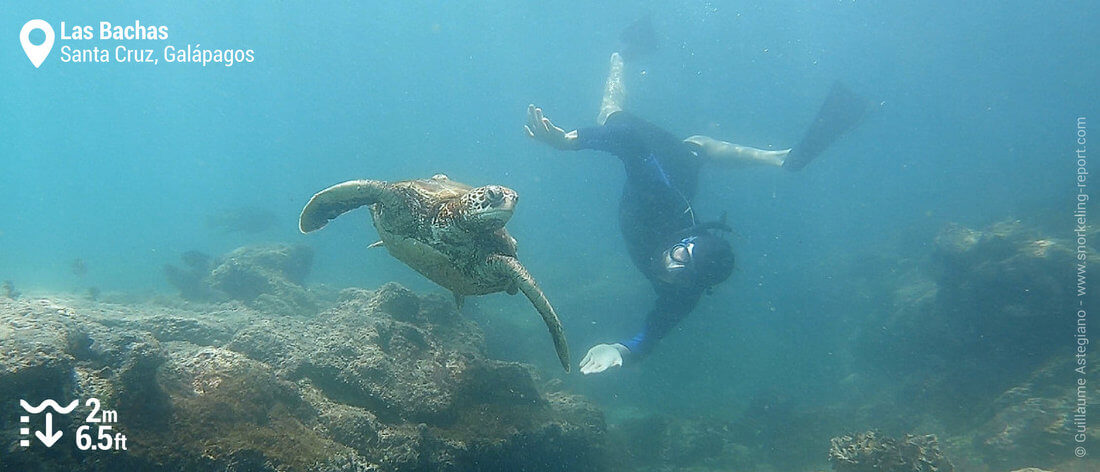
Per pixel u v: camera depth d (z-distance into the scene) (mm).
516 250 6543
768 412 14156
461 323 9625
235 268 13250
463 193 5094
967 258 13156
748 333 21984
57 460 3988
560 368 16422
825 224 48188
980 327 12367
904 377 13812
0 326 4309
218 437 4680
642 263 9188
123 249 38750
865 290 20812
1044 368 10469
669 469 10711
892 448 7641
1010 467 8664
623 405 15094
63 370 4223
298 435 5219
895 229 32594
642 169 8852
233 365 5391
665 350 20000
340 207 5727
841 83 10328
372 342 7051
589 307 21734
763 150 10906
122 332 5012
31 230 53500
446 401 6715
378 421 6000
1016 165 51344
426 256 5379
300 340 6727
